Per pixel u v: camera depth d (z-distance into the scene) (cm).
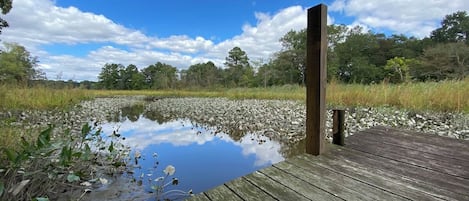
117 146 352
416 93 630
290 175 166
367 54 3083
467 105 524
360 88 789
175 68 3950
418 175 166
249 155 346
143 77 3969
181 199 203
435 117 507
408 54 2858
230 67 3706
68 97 885
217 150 373
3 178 171
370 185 150
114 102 1413
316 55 201
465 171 174
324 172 171
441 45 2314
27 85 830
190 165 303
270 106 899
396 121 469
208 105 1079
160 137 473
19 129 343
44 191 190
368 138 271
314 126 210
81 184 211
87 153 219
